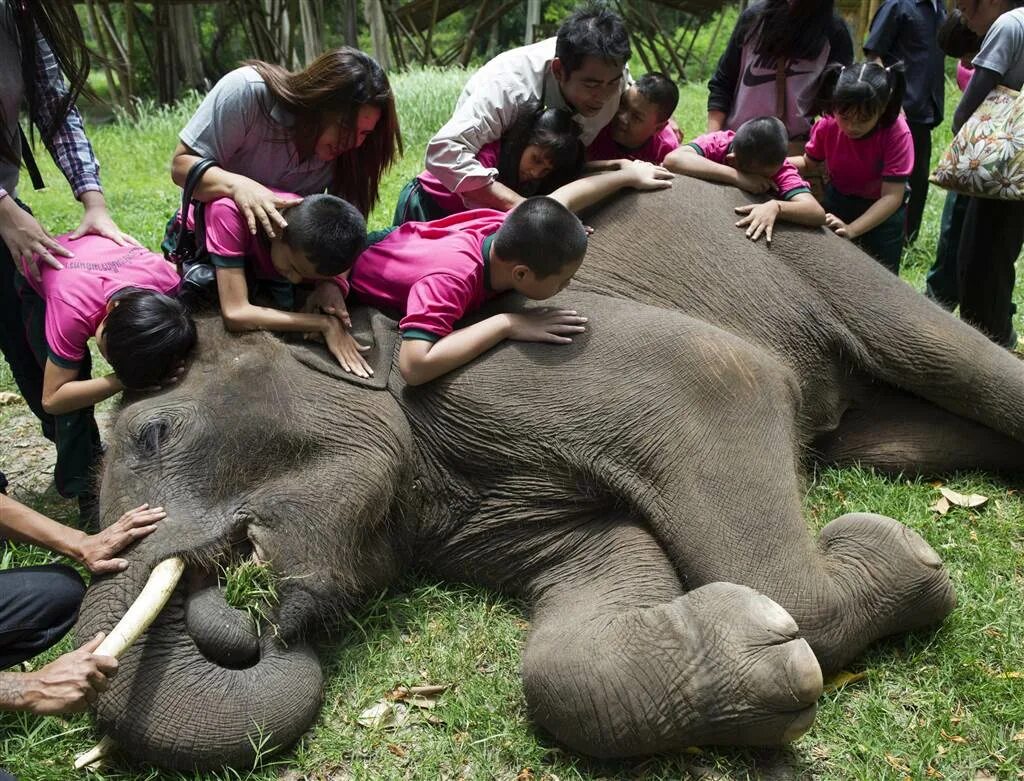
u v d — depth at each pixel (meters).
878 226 5.58
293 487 3.37
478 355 3.73
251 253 3.72
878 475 4.49
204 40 25.97
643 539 3.55
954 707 3.22
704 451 3.49
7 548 4.04
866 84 4.92
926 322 4.39
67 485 4.31
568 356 3.71
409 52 23.73
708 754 3.04
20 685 2.69
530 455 3.66
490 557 3.78
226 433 3.34
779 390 3.72
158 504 3.20
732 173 4.53
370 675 3.40
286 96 3.74
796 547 3.38
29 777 2.97
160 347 3.36
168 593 3.02
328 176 4.16
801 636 3.19
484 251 3.75
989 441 4.48
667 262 4.30
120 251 4.00
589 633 3.15
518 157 4.35
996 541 4.01
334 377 3.61
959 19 5.77
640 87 4.68
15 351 4.45
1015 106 4.95
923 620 3.41
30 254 3.84
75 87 4.12
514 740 3.11
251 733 2.99
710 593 3.07
